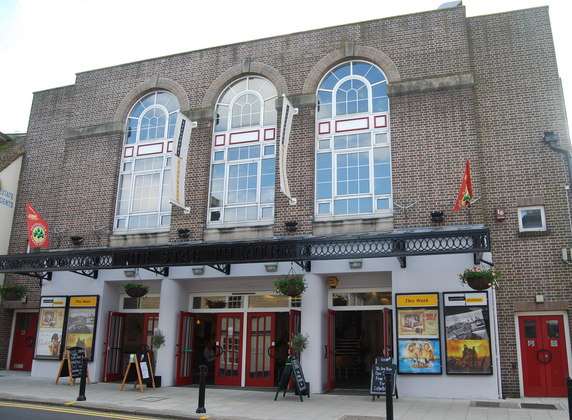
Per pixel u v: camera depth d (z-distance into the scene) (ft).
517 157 49.44
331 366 50.93
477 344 44.50
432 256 47.24
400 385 45.42
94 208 61.11
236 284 55.77
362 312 59.52
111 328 57.88
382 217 50.47
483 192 48.70
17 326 65.67
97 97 65.10
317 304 49.90
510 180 49.08
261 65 58.54
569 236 46.39
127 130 63.41
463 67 51.44
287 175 53.98
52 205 66.08
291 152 54.54
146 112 63.16
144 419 34.71
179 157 54.49
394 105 52.60
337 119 55.01
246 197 56.18
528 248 47.14
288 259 46.85
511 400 42.88
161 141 61.31
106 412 37.60
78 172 63.16
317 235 51.75
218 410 37.73
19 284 64.75
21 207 67.72
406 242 45.19
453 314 45.60
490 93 51.65
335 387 52.54
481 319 44.86
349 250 46.37
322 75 56.44
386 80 54.34
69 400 41.50
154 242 57.72
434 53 52.75
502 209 48.57
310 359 48.91
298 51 57.57
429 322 45.98
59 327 58.08
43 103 70.74
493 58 52.49
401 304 47.03
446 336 45.24
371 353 57.77
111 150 62.44
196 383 55.93
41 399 41.70
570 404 27.02
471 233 42.57
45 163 68.18
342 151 53.88
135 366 50.72
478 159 48.75
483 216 47.44
